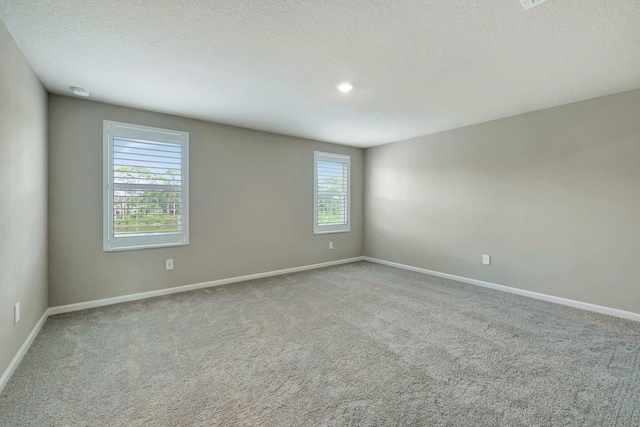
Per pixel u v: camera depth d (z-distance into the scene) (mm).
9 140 1890
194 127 3760
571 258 3193
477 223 4008
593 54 2139
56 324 2691
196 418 1524
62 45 2035
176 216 3645
